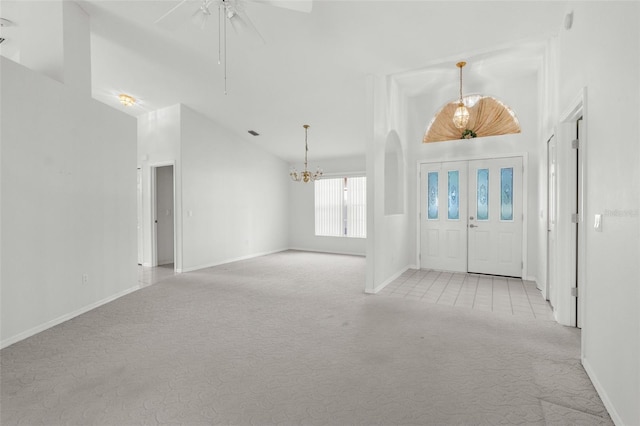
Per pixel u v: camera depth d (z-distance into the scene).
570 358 2.54
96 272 3.91
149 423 1.79
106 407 1.93
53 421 1.80
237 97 5.58
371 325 3.25
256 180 7.85
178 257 5.92
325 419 1.83
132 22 3.97
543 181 4.30
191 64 4.72
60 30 3.58
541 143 4.50
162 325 3.27
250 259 7.39
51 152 3.31
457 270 5.71
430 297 4.23
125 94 5.71
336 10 3.34
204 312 3.67
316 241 8.74
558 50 3.36
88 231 3.79
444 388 2.13
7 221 2.85
